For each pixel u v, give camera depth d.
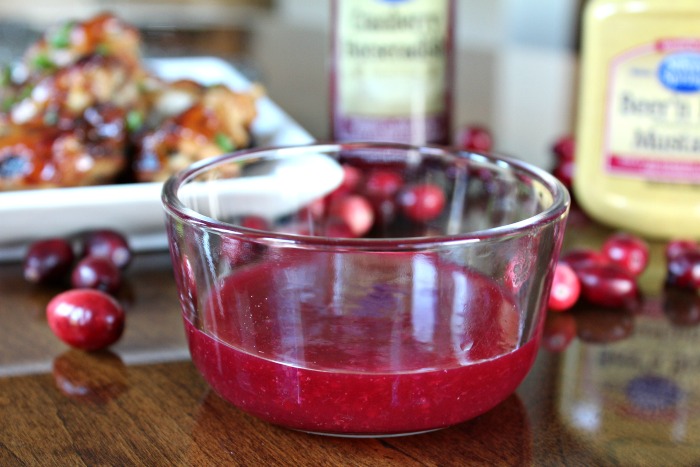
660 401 0.38
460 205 0.43
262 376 0.35
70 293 0.40
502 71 0.78
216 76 0.62
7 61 0.68
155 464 0.35
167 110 0.52
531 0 1.13
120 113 0.49
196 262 0.35
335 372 0.34
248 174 0.42
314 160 0.43
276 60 0.79
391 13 0.53
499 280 0.35
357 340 0.34
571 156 0.54
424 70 0.54
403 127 0.55
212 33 0.90
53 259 0.44
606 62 0.48
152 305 0.43
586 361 0.40
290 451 0.35
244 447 0.36
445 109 0.55
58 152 0.47
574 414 0.37
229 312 0.35
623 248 0.45
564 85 0.73
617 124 0.48
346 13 0.53
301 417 0.35
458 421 0.35
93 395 0.38
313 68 0.76
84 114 0.50
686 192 0.48
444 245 0.34
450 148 0.42
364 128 0.55
